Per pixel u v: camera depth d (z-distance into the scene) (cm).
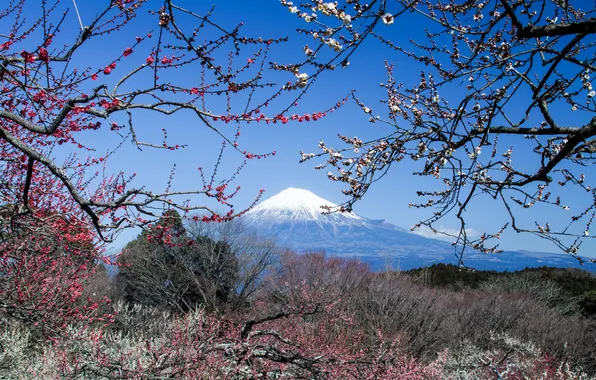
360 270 2955
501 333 2053
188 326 666
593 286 3416
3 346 805
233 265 2708
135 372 595
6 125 548
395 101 470
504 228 439
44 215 663
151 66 344
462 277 3712
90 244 764
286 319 1152
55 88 366
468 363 1321
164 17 318
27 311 796
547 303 3014
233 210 475
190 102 362
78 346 716
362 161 393
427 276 3544
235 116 361
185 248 2531
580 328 2288
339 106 392
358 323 1978
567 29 323
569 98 482
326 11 303
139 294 2398
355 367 791
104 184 692
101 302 1077
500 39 455
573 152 427
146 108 345
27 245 771
